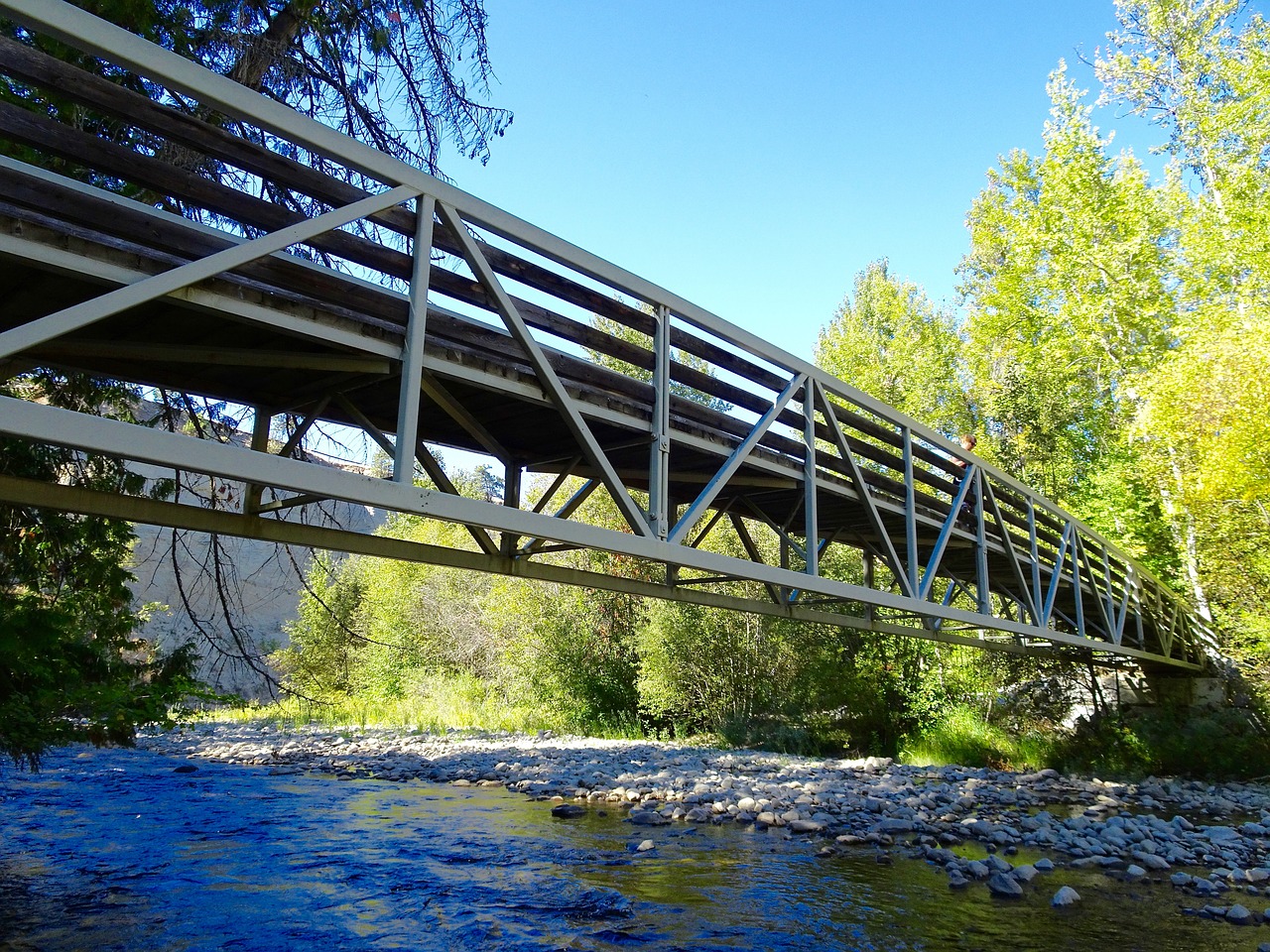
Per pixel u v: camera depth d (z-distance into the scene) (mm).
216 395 5996
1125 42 21750
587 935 5723
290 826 9414
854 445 8766
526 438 7211
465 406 6367
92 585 6344
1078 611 12742
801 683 21188
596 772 14031
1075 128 22047
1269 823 10375
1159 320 21219
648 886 7016
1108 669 19750
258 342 5012
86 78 3240
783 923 6004
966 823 9547
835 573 22531
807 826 9383
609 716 23938
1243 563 15664
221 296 3744
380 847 8398
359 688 29953
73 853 7832
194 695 6398
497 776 13797
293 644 29531
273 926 5812
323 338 4141
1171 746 16016
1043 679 20688
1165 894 6879
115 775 13344
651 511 5484
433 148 7852
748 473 8227
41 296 4359
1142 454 18422
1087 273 21953
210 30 6367
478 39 7969
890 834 9305
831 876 7367
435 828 9430
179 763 15398
